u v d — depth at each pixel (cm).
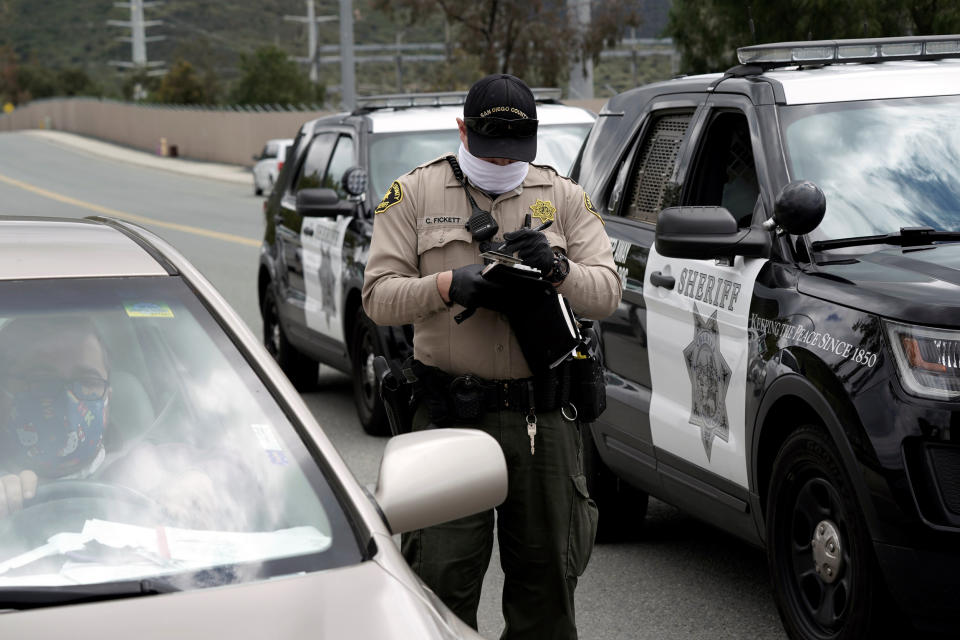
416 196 380
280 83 7088
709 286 493
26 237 315
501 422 374
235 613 229
